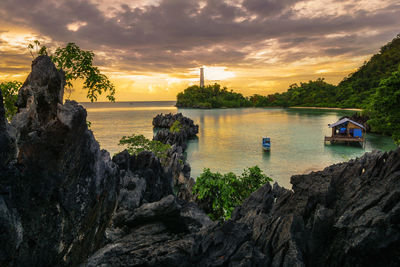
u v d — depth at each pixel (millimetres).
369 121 57000
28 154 5863
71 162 6953
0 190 5113
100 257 7953
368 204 10570
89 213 7871
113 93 12172
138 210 10617
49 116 6562
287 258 8820
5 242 4922
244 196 18688
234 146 60969
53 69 6879
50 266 6402
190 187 24547
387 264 9000
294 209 12766
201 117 153125
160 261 8055
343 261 9656
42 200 6090
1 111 5406
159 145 31781
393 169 12203
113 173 9844
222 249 9156
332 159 46281
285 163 43688
